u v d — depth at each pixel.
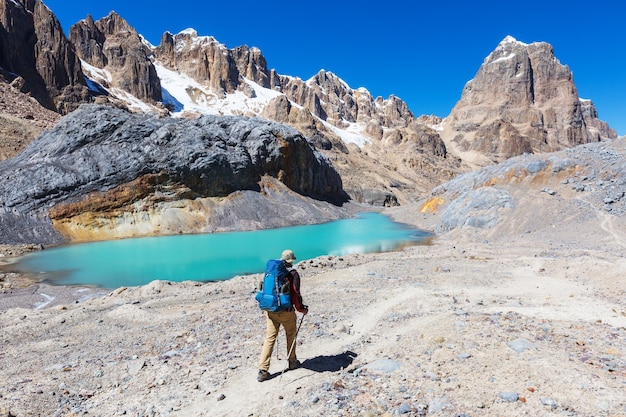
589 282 14.17
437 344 6.52
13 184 40.28
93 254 32.19
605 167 36.03
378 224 54.25
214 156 51.12
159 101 147.25
